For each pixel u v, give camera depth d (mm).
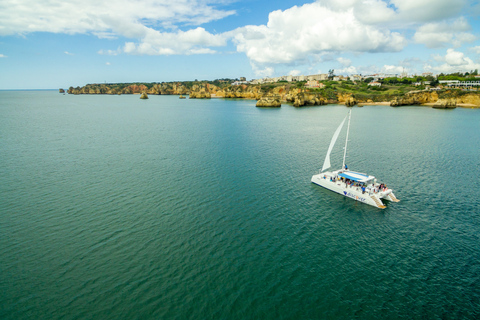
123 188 41219
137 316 19609
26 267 24359
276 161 55906
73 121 114938
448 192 40875
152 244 27766
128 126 102188
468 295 21688
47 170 49062
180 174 47406
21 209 34625
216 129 96625
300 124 110062
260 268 24609
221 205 36188
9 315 19531
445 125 101812
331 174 45312
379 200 36438
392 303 20922
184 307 20406
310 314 19891
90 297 21234
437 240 29219
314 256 26422
